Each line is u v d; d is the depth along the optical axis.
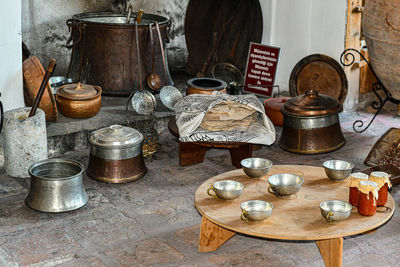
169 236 3.66
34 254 3.44
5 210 3.96
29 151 4.38
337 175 3.55
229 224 3.08
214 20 6.85
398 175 4.30
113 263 3.36
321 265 3.36
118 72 5.71
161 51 5.78
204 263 3.36
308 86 6.02
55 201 3.90
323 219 3.14
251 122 4.64
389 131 4.89
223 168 4.75
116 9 6.68
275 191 3.36
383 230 3.75
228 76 6.53
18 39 4.76
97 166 4.41
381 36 4.66
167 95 5.43
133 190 4.30
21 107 4.78
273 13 6.43
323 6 6.00
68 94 5.06
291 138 5.04
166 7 6.97
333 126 5.03
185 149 4.72
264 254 3.47
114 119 5.19
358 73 6.11
